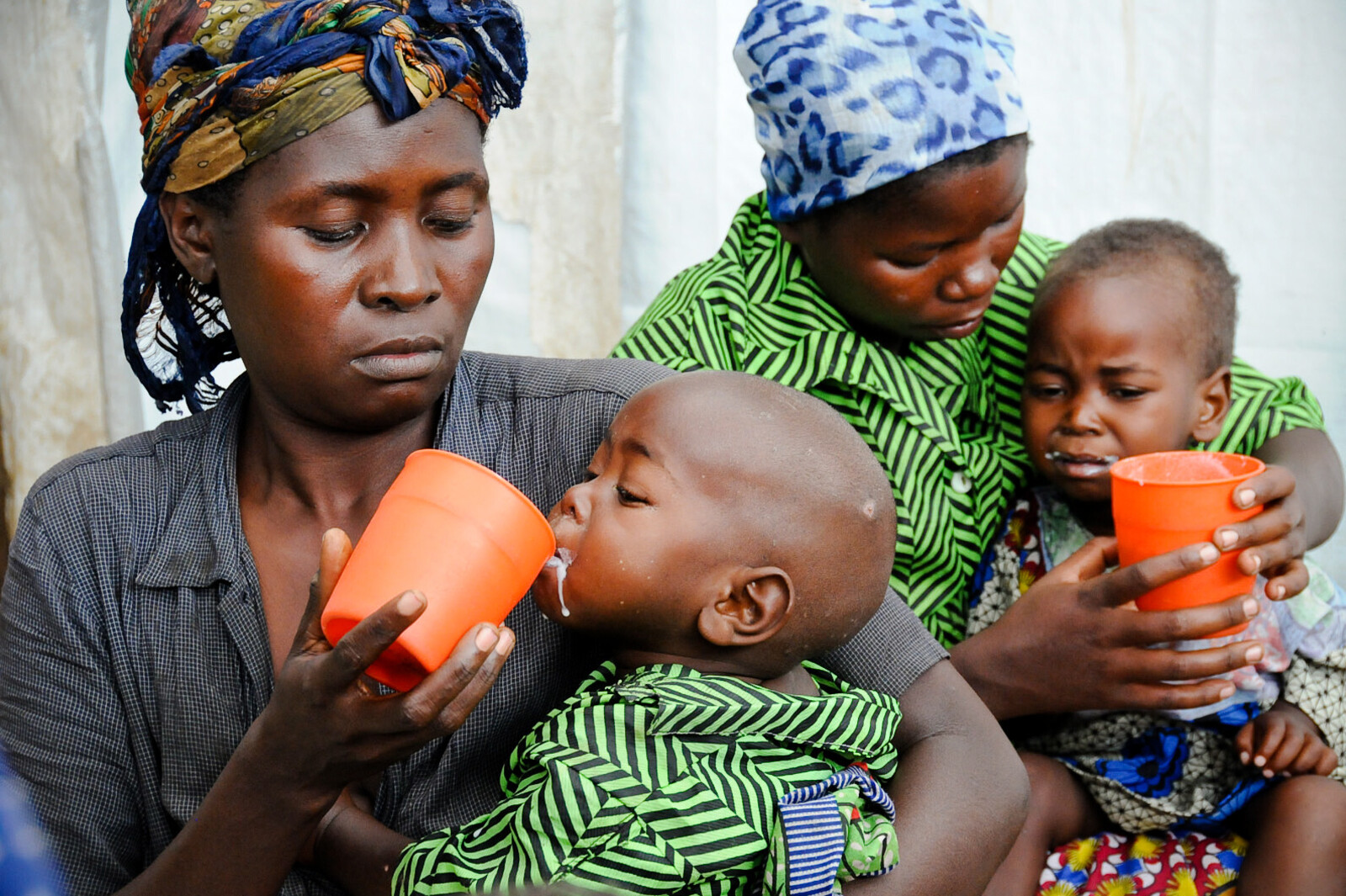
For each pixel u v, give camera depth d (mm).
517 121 2639
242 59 1203
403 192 1225
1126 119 2717
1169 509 1614
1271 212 2787
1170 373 1958
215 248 1284
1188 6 2678
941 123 1795
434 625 1066
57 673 1395
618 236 2695
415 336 1257
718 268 2098
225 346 1553
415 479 1121
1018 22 2670
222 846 1167
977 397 2141
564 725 1286
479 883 1208
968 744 1447
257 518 1424
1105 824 1923
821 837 1247
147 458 1443
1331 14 2709
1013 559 2061
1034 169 2734
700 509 1327
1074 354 1964
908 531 1943
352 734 1079
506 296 2717
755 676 1396
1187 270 1998
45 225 2619
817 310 1998
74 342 2662
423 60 1206
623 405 1438
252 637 1357
